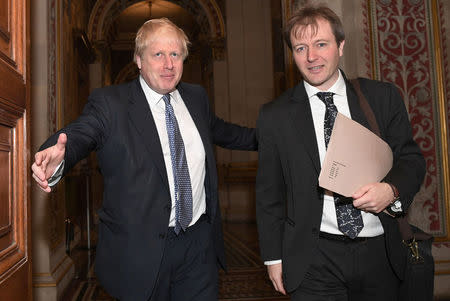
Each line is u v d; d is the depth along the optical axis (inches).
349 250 71.2
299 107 75.5
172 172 80.4
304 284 73.9
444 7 156.6
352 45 153.0
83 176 305.0
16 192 60.7
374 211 66.7
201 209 84.8
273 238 77.9
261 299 165.6
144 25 79.5
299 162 74.0
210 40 413.7
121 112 78.2
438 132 156.0
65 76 222.2
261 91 405.1
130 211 76.4
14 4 61.8
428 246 72.9
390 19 154.9
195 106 89.6
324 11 70.9
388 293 72.0
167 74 78.2
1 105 53.6
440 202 157.3
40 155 56.4
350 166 65.8
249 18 408.5
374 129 72.3
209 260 84.0
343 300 73.3
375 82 76.4
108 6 430.9
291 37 72.4
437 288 154.2
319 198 72.2
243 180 395.9
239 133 102.8
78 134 69.0
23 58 64.2
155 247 76.4
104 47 435.5
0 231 53.7
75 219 273.1
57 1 199.0
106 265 78.4
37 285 163.3
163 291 80.7
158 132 81.4
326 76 71.1
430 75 155.8
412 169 70.5
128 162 76.9
